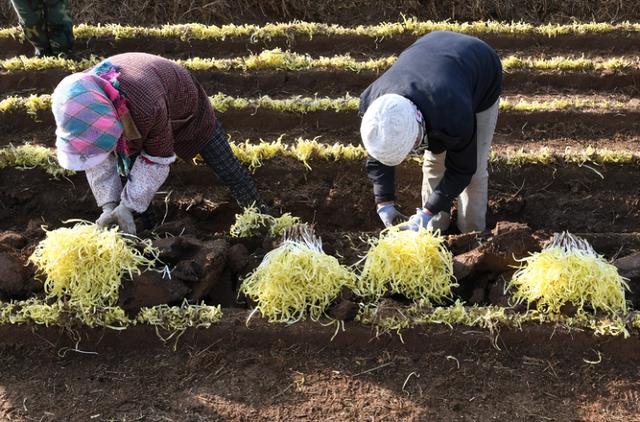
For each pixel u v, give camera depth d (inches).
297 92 225.1
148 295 142.9
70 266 140.9
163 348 140.8
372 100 139.3
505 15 270.1
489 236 154.5
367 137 129.2
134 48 237.9
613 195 194.4
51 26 221.8
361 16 268.4
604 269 145.4
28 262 146.6
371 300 147.3
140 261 144.6
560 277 143.3
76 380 135.6
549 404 132.6
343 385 134.9
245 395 132.6
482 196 173.0
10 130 207.2
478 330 141.2
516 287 148.0
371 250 150.6
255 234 163.8
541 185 197.3
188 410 129.9
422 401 132.4
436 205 147.8
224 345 140.9
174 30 238.8
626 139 210.5
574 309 143.0
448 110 131.2
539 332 141.2
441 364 138.8
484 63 147.6
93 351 140.8
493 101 156.3
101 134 125.3
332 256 155.1
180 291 144.3
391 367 138.1
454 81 135.6
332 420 128.7
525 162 197.9
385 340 141.1
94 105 125.9
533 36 247.4
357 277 148.9
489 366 138.6
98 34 238.2
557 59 234.2
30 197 187.3
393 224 155.8
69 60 223.9
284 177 196.7
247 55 240.5
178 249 149.1
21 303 141.6
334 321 141.5
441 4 269.0
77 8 262.1
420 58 140.2
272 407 130.6
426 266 146.3
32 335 140.5
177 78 146.1
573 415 130.8
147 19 265.0
